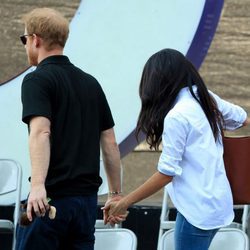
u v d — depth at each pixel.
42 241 11.93
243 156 12.79
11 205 19.28
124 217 12.53
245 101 19.94
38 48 12.46
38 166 11.41
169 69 12.14
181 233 12.19
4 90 20.14
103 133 13.09
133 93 19.92
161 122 12.12
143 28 19.88
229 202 12.16
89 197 12.24
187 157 11.95
